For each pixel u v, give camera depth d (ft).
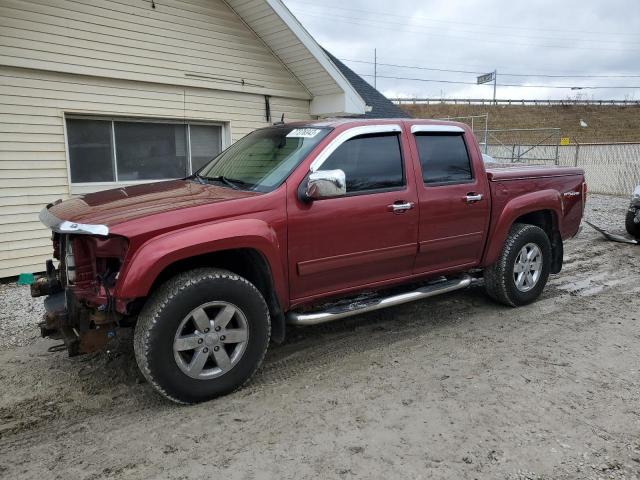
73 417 11.13
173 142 29.32
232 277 11.56
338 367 13.43
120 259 10.73
